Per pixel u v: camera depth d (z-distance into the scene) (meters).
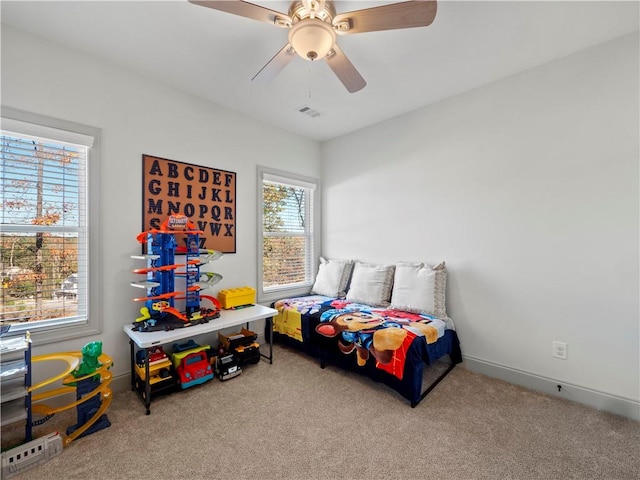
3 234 1.92
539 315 2.32
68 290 2.14
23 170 1.98
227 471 1.50
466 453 1.62
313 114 3.19
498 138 2.53
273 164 3.45
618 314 2.01
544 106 2.30
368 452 1.63
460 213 2.76
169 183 2.59
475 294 2.66
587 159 2.12
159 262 2.35
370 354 2.30
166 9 1.75
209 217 2.87
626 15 1.80
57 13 1.77
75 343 2.11
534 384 2.33
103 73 2.24
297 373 2.60
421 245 3.04
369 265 3.37
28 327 1.96
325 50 1.62
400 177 3.21
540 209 2.32
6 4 1.69
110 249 2.26
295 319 2.98
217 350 2.76
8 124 1.86
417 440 1.72
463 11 1.76
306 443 1.70
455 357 2.69
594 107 2.09
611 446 1.67
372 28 1.55
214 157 2.91
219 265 2.96
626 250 1.98
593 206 2.10
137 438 1.74
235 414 1.98
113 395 2.22
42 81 1.98
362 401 2.15
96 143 2.20
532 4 1.71
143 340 1.98
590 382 2.10
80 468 1.51
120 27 1.90
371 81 2.54
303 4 1.53
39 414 1.89
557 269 2.24
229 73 2.42
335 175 3.86
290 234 3.70
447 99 2.84
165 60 2.25
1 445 1.66
